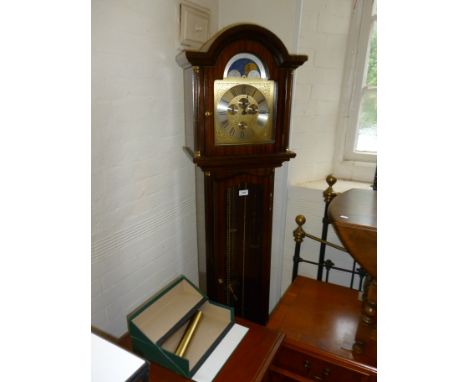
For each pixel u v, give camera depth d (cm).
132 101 109
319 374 97
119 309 117
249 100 109
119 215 111
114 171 107
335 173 175
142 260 125
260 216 127
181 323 101
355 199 91
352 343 98
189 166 145
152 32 113
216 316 108
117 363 53
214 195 115
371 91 158
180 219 145
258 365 91
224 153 110
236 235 128
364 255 74
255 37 103
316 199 160
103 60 97
